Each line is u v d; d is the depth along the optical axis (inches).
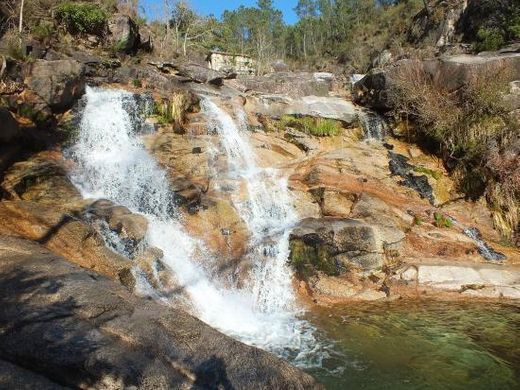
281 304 340.8
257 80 856.3
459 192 519.5
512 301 353.1
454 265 395.2
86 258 275.7
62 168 380.8
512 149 493.0
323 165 501.4
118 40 700.0
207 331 196.1
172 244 346.3
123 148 453.4
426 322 310.0
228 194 434.0
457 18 1071.6
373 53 1641.2
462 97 555.2
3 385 146.8
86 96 480.7
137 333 181.3
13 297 190.9
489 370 246.1
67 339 169.6
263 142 549.0
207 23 1504.7
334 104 655.1
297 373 187.2
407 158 560.4
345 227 390.3
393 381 233.0
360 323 308.0
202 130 513.0
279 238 384.8
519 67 546.9
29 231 274.5
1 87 403.9
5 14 583.5
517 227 470.0
